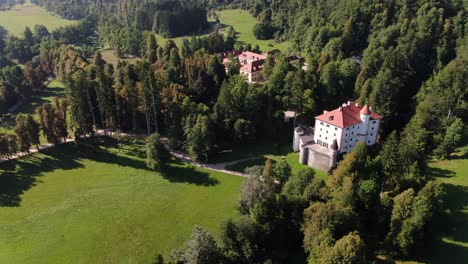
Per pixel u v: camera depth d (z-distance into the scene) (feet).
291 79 556.51
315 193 349.61
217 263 290.35
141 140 529.86
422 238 327.26
